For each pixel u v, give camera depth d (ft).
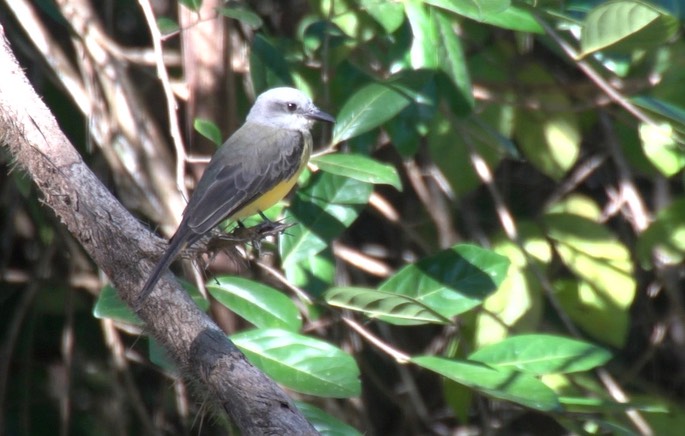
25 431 42.09
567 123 36.40
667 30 28.50
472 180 36.63
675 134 30.71
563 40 31.48
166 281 19.65
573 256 35.73
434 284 27.04
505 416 44.62
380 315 25.91
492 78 36.40
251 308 25.94
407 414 41.98
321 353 24.50
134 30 43.45
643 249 35.29
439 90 30.68
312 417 23.72
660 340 41.34
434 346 43.55
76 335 44.96
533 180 44.06
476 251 27.27
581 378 33.88
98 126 35.37
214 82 33.96
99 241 19.99
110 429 44.06
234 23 37.24
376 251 44.04
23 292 44.47
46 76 38.17
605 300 35.42
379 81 29.14
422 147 41.32
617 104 37.09
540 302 34.86
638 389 42.86
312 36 31.96
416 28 30.07
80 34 35.24
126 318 24.06
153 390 45.01
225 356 18.49
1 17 38.52
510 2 27.89
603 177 42.91
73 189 20.17
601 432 34.12
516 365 25.89
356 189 28.63
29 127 20.63
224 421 21.75
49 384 45.06
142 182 35.63
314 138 38.24
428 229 41.98
